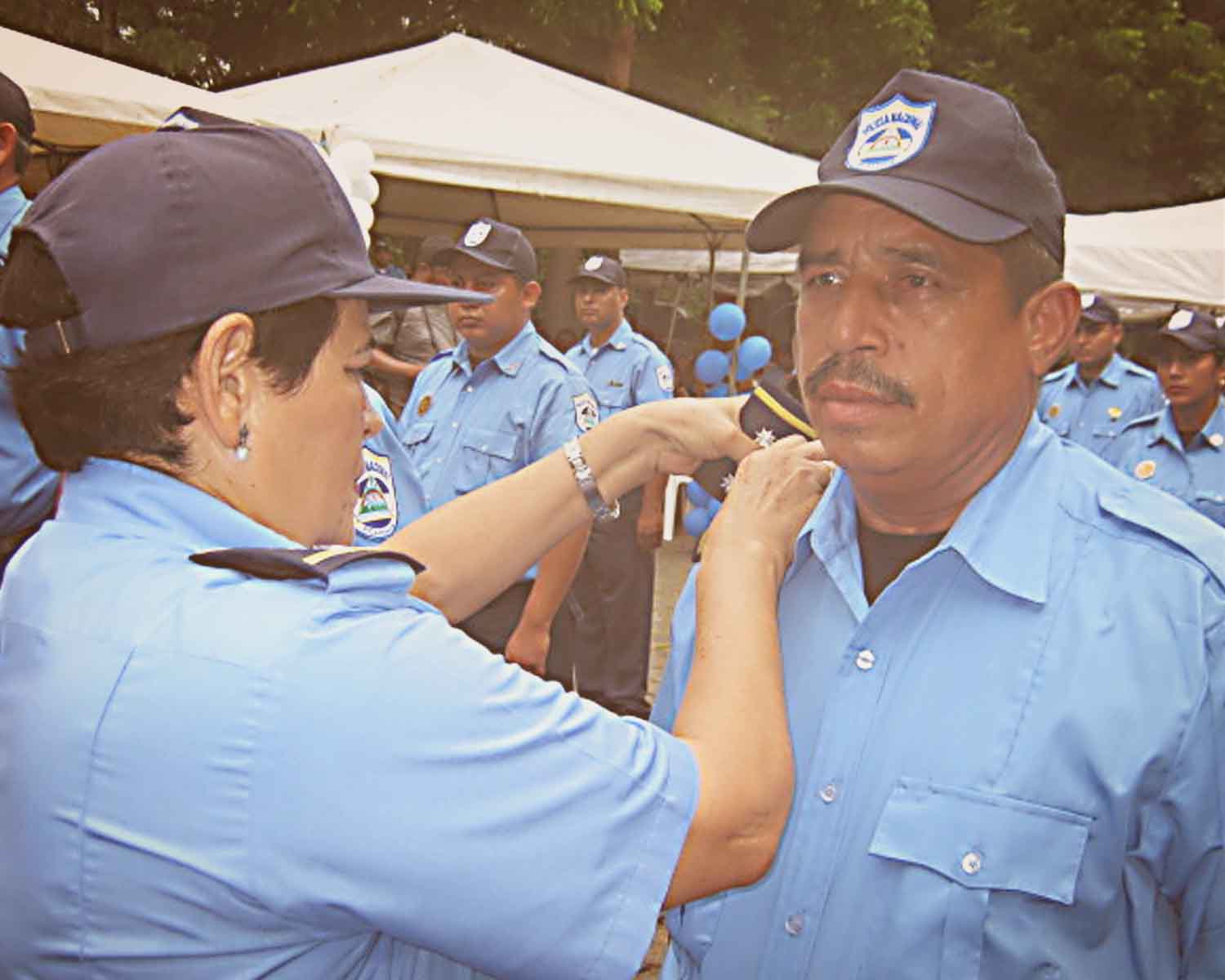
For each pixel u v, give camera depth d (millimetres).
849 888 1182
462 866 840
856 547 1273
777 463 1292
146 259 873
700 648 1138
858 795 1191
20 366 920
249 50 11891
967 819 1122
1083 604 1143
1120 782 1086
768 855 1018
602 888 894
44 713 858
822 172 1182
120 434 925
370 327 1034
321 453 989
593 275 5836
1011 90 16094
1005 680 1147
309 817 816
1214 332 4770
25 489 2293
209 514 933
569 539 3502
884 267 1125
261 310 914
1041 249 1135
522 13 11602
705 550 1252
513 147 5426
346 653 848
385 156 5145
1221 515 4742
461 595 1409
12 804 868
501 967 888
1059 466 1239
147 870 827
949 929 1114
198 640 844
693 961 1339
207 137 929
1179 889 1139
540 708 904
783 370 9719
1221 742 1080
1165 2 17672
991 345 1139
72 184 888
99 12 10781
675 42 13547
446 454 3775
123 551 917
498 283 3705
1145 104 16719
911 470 1171
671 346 12367
